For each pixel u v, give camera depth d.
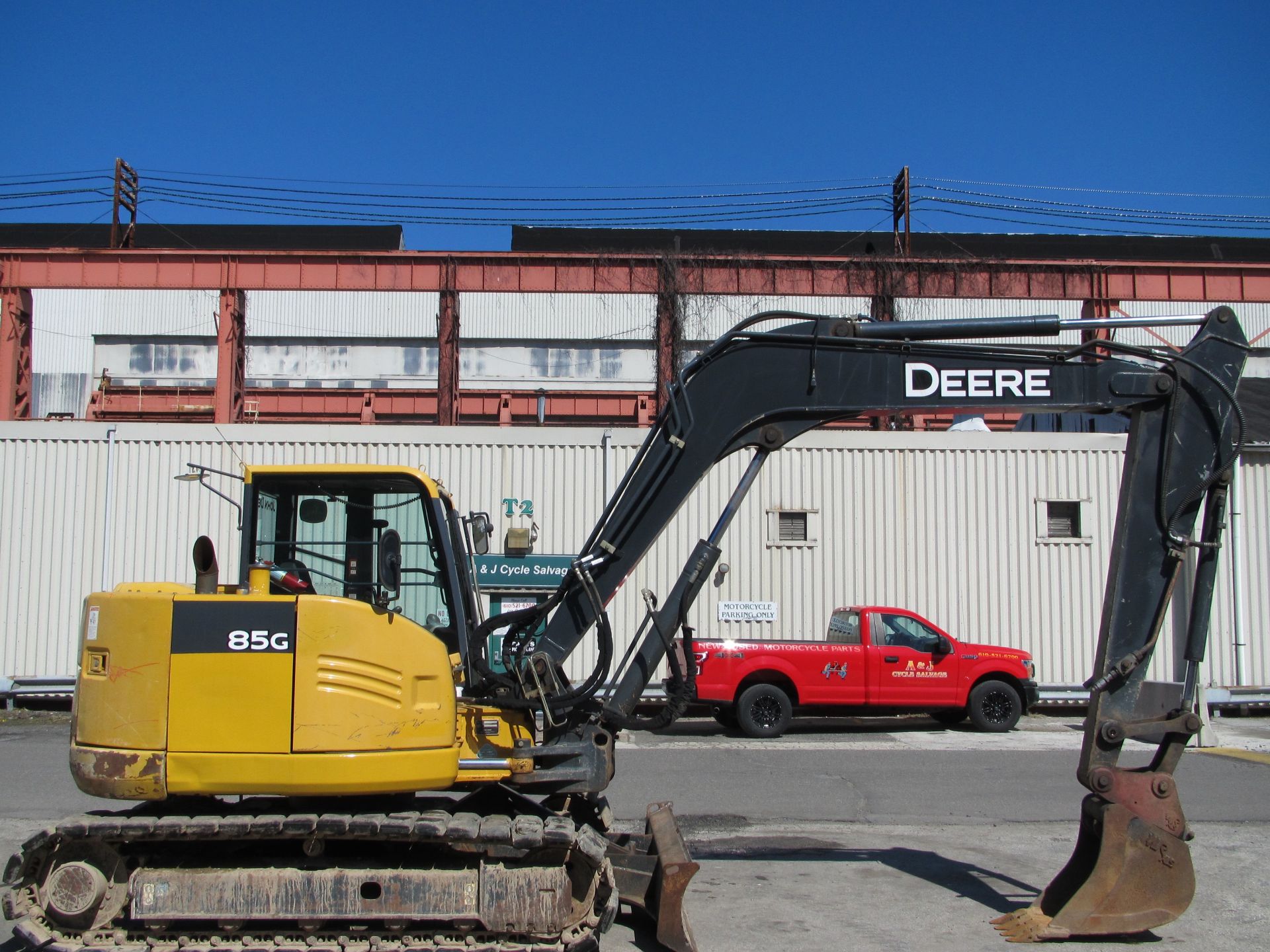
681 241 41.66
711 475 17.50
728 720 15.12
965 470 17.67
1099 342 6.20
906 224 31.97
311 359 38.03
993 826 8.77
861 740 13.92
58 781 10.34
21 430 17.14
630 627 17.14
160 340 38.09
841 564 17.42
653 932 6.05
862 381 6.29
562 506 17.48
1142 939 5.82
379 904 5.24
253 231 43.78
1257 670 17.23
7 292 21.73
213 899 5.23
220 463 17.27
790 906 6.44
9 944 5.59
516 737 5.89
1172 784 5.82
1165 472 6.06
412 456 17.47
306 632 5.29
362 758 5.22
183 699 5.24
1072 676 17.31
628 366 37.75
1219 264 21.75
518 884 5.25
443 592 6.07
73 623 16.84
